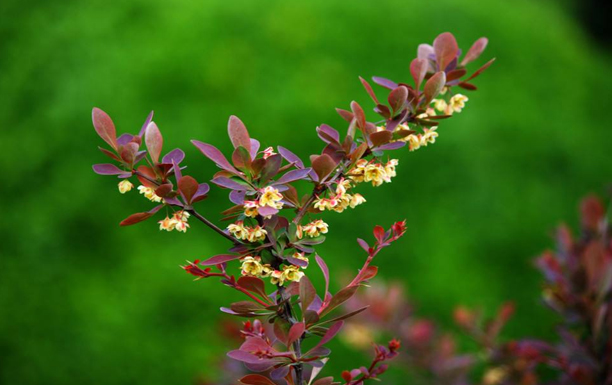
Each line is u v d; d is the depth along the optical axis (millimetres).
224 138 4969
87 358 4348
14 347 4418
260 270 917
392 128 1035
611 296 1604
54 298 4527
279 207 894
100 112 967
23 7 5777
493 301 4727
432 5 5914
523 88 5902
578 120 6000
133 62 5176
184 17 5344
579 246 1773
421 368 2221
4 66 5555
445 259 4793
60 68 5332
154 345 4371
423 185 5043
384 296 2332
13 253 4691
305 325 937
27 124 5168
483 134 5359
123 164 972
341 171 1002
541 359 1611
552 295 1723
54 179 4914
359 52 5480
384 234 1013
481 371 3768
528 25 6387
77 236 4711
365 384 2346
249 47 5285
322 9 5547
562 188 5426
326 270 987
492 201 5086
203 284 4531
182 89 5094
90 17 5484
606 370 1503
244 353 900
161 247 4633
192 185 920
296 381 981
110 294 4508
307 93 5184
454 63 1149
